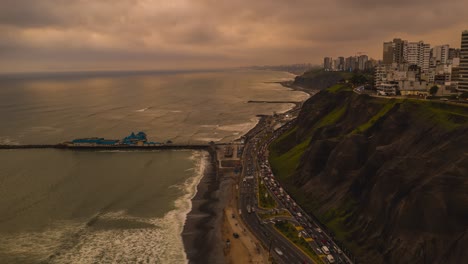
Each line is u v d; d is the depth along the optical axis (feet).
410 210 305.32
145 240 371.35
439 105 413.59
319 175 460.96
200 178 557.33
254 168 588.91
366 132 454.81
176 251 351.87
